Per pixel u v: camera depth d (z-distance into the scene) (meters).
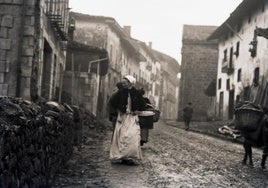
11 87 13.20
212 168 9.41
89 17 36.78
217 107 39.00
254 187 7.41
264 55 25.20
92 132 17.09
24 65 13.21
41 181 5.76
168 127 30.36
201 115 47.44
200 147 14.75
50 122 6.40
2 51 13.23
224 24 34.62
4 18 13.23
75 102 22.81
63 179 7.03
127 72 49.59
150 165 9.20
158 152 11.97
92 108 25.69
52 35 16.81
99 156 10.23
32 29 13.26
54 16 15.50
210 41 47.69
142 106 9.34
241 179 8.17
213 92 41.84
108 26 37.19
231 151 14.06
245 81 29.53
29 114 5.21
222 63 38.06
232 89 33.72
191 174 8.39
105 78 34.62
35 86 13.34
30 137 5.07
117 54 42.19
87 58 26.89
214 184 7.46
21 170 4.71
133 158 9.07
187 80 47.91
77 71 25.72
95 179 7.25
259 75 25.80
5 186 4.07
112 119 10.05
